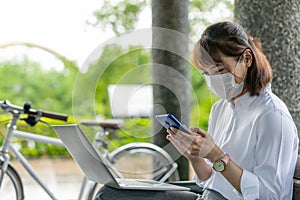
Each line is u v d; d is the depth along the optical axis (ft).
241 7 9.37
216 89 6.63
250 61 6.72
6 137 11.79
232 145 6.93
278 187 6.59
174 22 10.79
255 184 6.52
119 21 28.14
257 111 6.79
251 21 9.27
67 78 25.67
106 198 7.24
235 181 6.57
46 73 25.52
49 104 25.29
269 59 9.20
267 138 6.59
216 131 7.44
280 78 9.19
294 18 9.18
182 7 10.82
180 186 7.85
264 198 6.56
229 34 6.63
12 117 11.74
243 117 6.95
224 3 27.25
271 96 6.88
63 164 20.07
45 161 20.43
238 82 6.73
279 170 6.61
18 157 12.14
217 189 7.10
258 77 6.74
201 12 27.27
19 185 12.07
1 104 11.56
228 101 7.09
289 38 9.18
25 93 25.12
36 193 15.53
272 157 6.57
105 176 7.01
